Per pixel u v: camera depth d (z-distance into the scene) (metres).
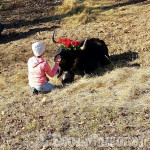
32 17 13.55
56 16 13.30
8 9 14.62
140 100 8.19
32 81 8.80
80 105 8.23
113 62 9.77
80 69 9.46
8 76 9.85
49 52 10.78
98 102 8.24
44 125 7.97
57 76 9.19
